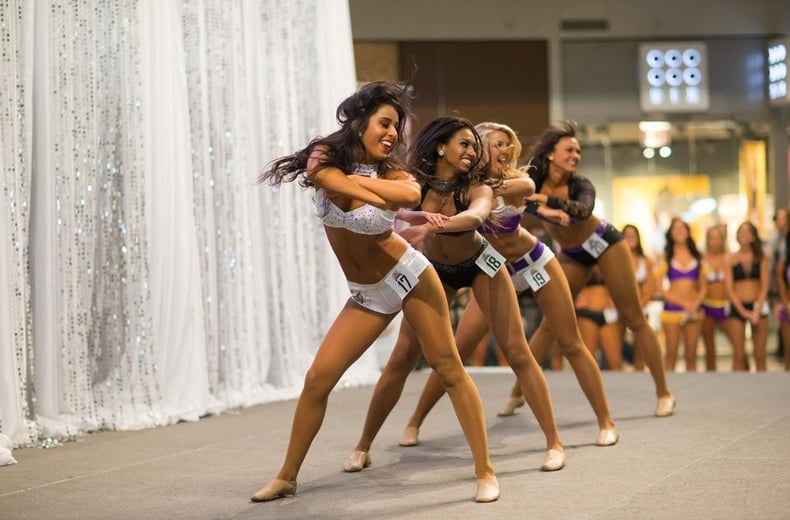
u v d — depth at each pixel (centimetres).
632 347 992
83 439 526
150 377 580
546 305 461
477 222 360
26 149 509
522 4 1162
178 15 612
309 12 748
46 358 522
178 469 437
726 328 902
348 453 466
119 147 571
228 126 657
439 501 357
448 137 388
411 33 1143
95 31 555
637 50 1179
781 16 1188
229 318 651
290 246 716
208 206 637
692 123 1188
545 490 370
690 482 375
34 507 367
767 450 437
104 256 565
